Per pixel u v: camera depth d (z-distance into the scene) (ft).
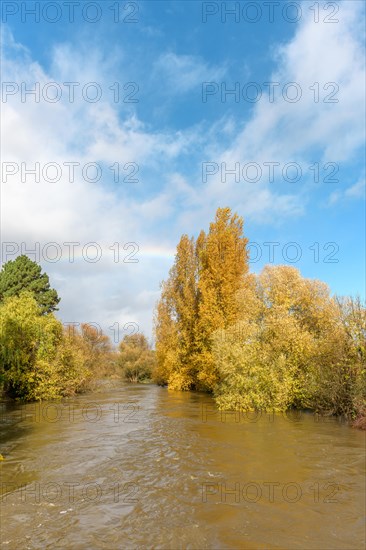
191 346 109.40
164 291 128.67
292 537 19.42
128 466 33.04
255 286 83.71
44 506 23.97
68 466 33.32
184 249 118.62
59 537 19.74
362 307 54.24
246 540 19.17
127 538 19.58
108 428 51.13
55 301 160.76
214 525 20.97
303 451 36.40
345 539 19.13
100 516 22.39
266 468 31.50
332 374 54.90
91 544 18.98
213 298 96.63
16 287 152.97
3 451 38.78
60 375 92.94
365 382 49.67
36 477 30.25
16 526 21.09
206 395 96.73
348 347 53.93
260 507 23.32
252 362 63.36
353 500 24.17
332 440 40.68
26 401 86.79
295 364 61.82
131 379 173.37
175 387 109.91
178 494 25.91
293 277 77.97
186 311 110.42
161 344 127.34
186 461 34.19
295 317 73.56
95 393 106.01
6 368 87.61
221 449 38.14
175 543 18.97
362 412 48.42
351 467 31.19
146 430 49.21
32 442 42.83
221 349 70.79
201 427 50.44
